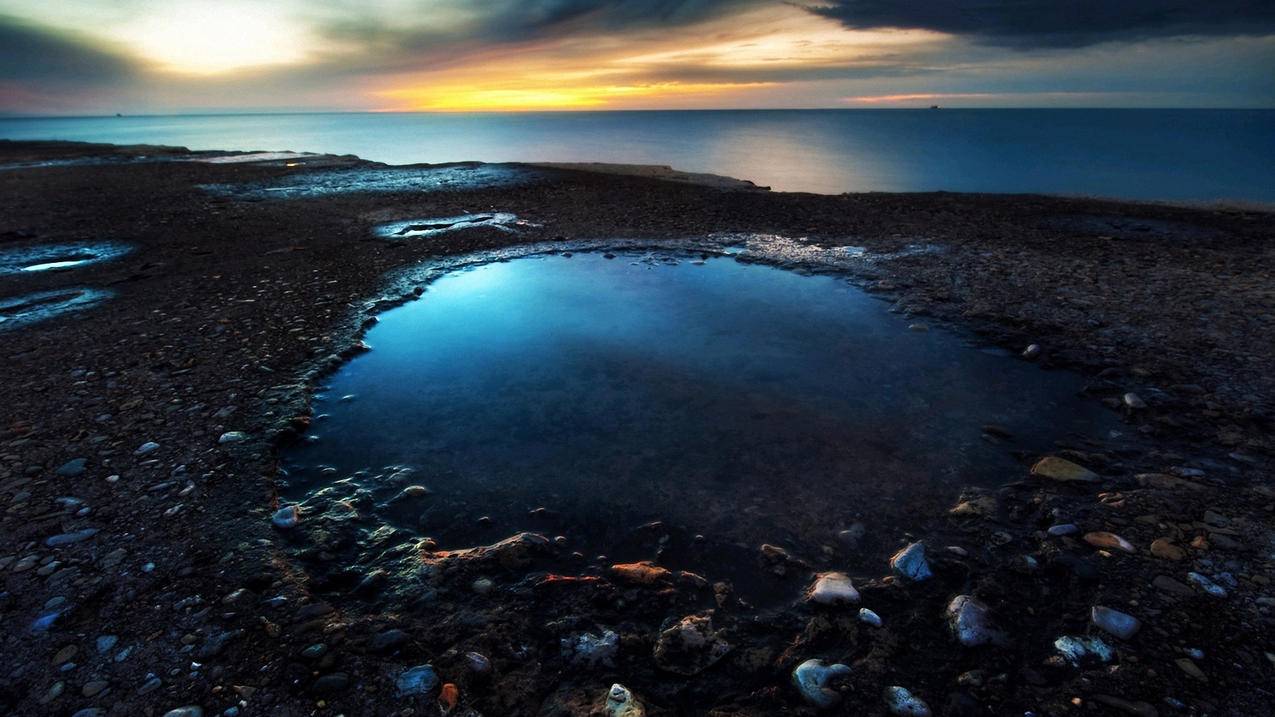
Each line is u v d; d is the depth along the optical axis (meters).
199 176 14.61
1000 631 2.05
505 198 10.84
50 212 9.86
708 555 2.46
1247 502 2.62
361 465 3.11
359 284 6.00
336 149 65.25
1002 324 4.75
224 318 5.09
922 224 8.35
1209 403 3.45
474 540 2.58
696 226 8.42
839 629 2.09
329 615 2.15
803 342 4.56
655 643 2.06
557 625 2.12
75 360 4.27
